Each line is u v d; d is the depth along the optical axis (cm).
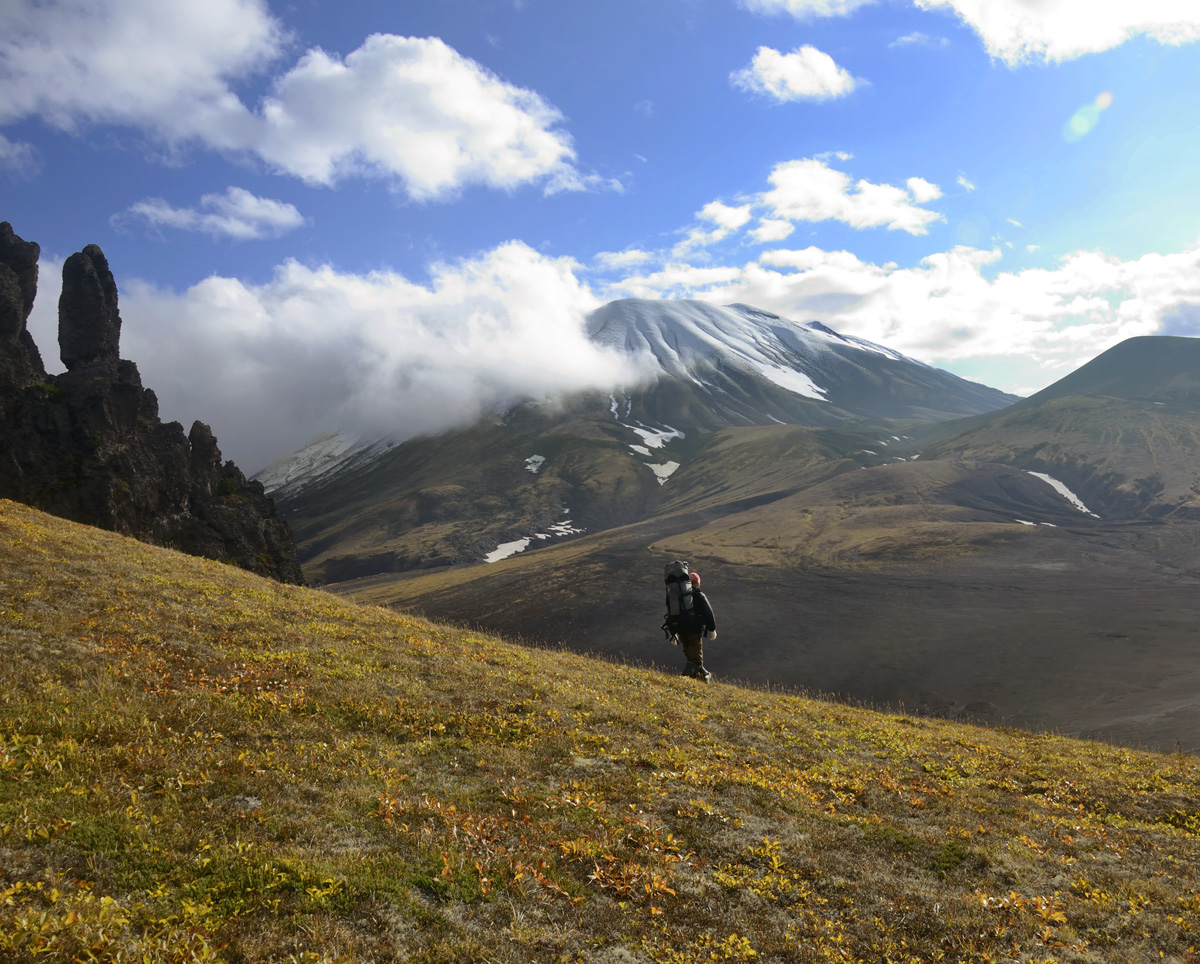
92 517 4053
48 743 711
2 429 4050
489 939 500
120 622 1282
